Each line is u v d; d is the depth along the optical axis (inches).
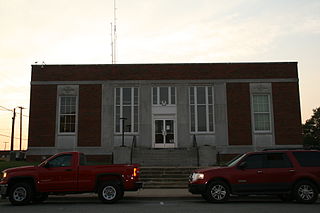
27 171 518.0
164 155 998.4
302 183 504.4
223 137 1082.7
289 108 1098.1
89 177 520.1
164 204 503.5
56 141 1080.8
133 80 1111.6
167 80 1110.4
